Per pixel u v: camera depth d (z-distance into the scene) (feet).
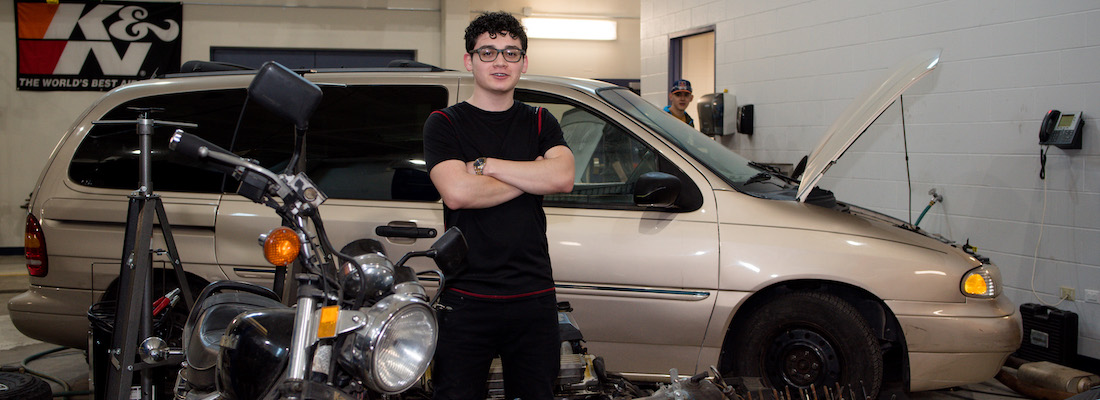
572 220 11.78
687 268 11.44
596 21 34.86
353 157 12.37
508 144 8.09
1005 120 16.14
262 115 12.66
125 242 9.38
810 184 11.80
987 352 11.57
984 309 11.64
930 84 17.54
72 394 13.30
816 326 11.59
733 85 23.26
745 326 11.85
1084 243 14.98
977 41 16.53
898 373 12.85
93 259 12.49
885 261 11.45
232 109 12.75
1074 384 13.35
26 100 29.45
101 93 29.81
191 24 30.60
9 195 29.60
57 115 29.63
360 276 6.15
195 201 12.29
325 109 12.64
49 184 12.84
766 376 11.91
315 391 5.84
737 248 11.41
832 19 19.70
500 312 7.75
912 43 17.80
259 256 11.99
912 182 18.10
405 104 12.52
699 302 11.45
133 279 9.08
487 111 8.14
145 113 9.56
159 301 9.81
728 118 22.72
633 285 11.57
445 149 7.94
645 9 27.63
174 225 12.28
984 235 16.70
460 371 7.86
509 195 7.78
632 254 11.53
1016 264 16.19
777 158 21.74
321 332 5.95
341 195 12.17
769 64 21.76
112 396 9.22
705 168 11.87
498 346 8.02
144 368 8.97
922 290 11.44
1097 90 14.60
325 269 6.48
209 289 8.16
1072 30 14.89
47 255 12.70
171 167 12.55
